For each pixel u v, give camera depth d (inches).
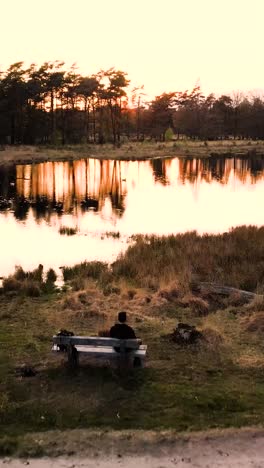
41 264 774.5
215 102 6441.9
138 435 313.4
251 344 457.1
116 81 4815.5
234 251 791.1
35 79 4104.3
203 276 682.2
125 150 3745.1
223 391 370.9
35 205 1460.4
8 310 549.3
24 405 349.4
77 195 1688.0
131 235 1040.8
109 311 542.3
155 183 2053.4
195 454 296.4
